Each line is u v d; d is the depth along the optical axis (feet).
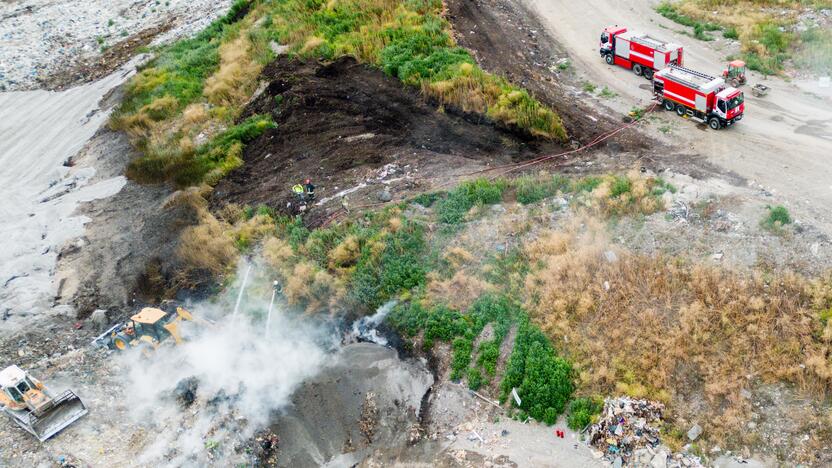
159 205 114.42
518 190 96.99
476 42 133.90
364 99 125.18
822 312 73.36
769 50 121.49
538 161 104.22
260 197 109.60
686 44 127.54
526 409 75.10
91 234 110.93
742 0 137.49
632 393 73.10
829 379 69.05
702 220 86.48
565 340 78.84
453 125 115.55
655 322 77.30
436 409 77.36
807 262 78.18
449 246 92.17
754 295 76.69
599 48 130.00
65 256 107.24
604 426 71.46
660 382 73.20
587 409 73.36
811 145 98.89
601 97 116.47
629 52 120.57
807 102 109.19
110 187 122.11
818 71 115.85
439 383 79.66
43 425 77.36
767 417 69.31
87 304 98.58
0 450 77.00
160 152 126.41
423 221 96.27
